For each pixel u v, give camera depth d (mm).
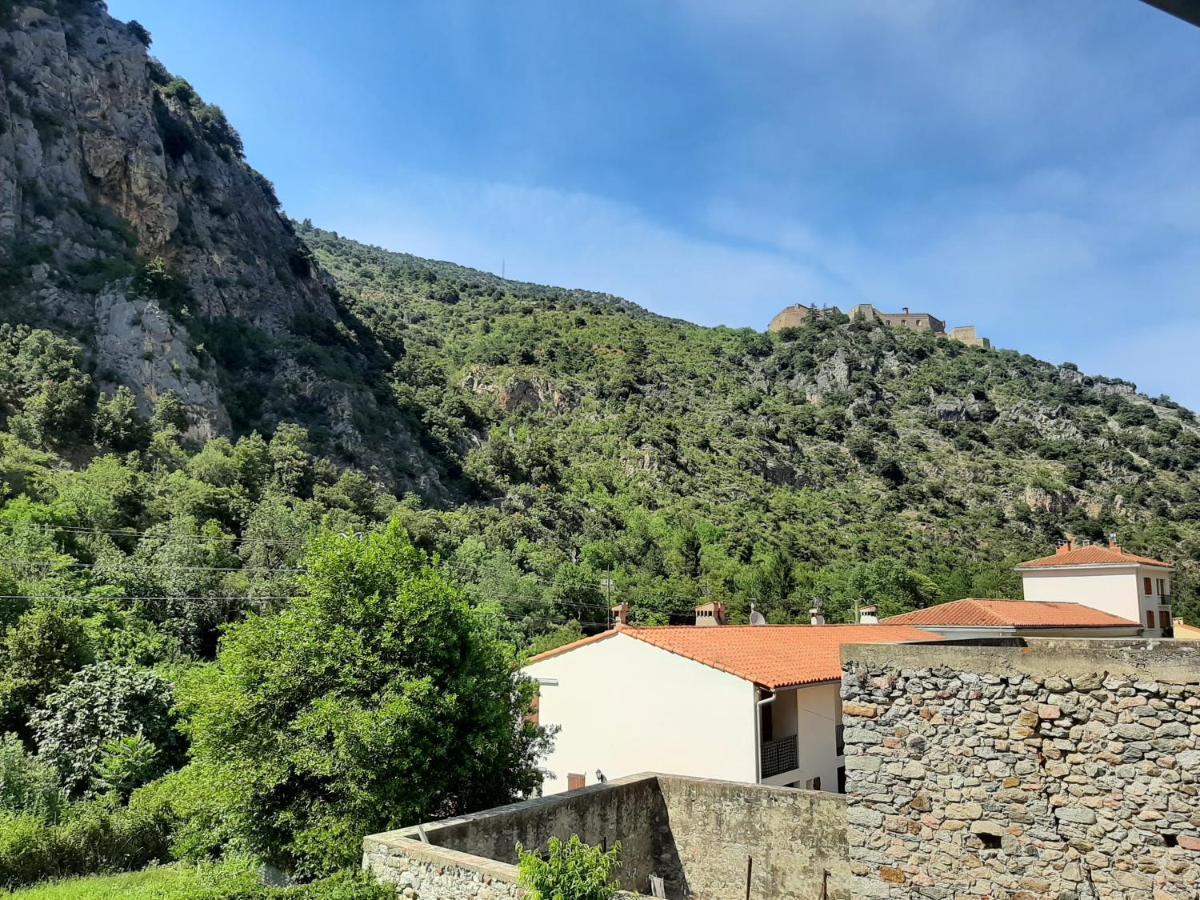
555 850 7469
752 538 74000
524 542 62781
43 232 64500
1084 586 34625
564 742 18984
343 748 11031
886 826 7355
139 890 11680
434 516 64312
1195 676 6105
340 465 69125
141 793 17031
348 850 10883
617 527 75750
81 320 60531
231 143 103125
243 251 87438
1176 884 6004
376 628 12320
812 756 18516
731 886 10992
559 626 47062
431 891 8188
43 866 13984
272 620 12805
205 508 47062
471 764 12125
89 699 20141
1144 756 6262
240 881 10047
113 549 36375
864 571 64062
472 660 12727
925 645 7383
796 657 19609
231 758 11898
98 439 52344
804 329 148625
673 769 17375
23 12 73875
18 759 17469
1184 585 61969
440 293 157625
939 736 7195
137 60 81562
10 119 66875
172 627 32156
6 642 21859
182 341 64312
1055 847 6539
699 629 20891
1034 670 6816
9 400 50750
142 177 76062
